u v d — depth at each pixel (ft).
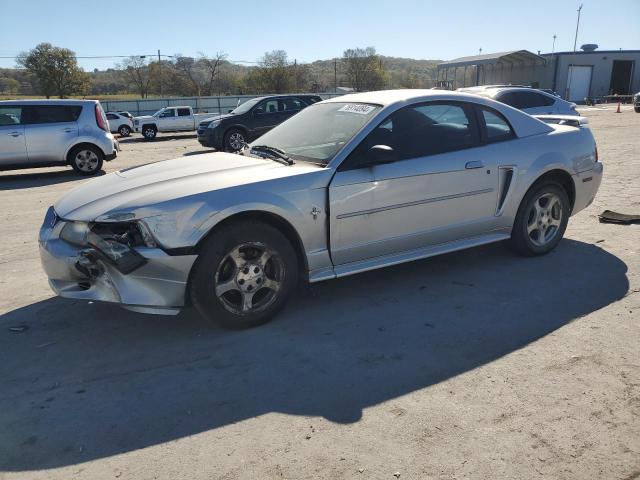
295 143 14.12
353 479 7.38
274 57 229.45
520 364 10.27
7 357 11.07
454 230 14.40
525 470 7.50
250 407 9.12
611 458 7.72
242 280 11.60
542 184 15.74
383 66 265.54
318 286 14.51
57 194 31.01
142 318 12.78
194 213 10.82
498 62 168.55
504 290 13.89
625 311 12.42
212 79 233.76
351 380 9.87
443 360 10.50
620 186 26.76
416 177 13.32
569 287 13.97
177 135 106.83
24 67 205.57
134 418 8.89
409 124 13.65
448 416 8.73
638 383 9.53
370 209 12.81
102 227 10.96
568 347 10.85
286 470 7.59
